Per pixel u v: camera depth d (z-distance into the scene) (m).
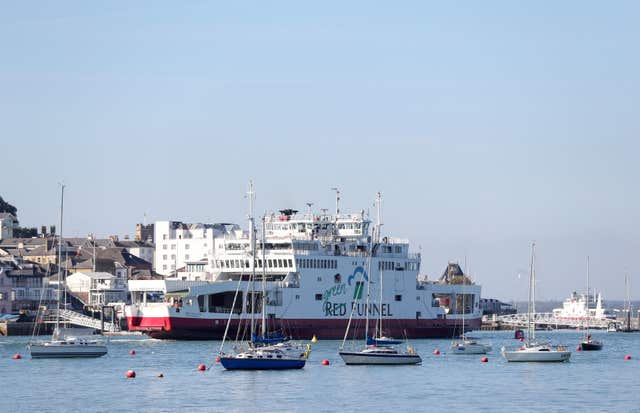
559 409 197.25
